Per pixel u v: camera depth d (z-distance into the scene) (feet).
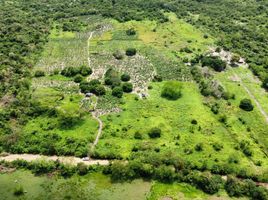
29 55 514.27
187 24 651.66
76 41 576.20
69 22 650.84
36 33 581.53
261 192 293.02
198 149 337.93
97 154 328.90
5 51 504.84
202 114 390.83
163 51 542.57
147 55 527.40
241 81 469.16
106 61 508.12
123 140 348.18
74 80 453.99
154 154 327.26
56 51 540.52
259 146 351.46
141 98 417.69
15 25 589.32
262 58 524.93
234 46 565.12
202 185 302.04
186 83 456.04
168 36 595.47
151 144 342.64
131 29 604.08
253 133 369.30
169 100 415.23
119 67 490.90
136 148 335.47
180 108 399.85
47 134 351.87
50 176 311.06
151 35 598.34
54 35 598.75
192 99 418.72
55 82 452.35
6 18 632.38
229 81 467.11
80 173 313.32
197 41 580.71
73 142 342.44
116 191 298.56
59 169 315.78
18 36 552.82
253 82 467.52
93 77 463.83
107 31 613.93
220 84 455.22
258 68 489.26
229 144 349.20
